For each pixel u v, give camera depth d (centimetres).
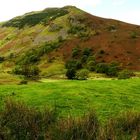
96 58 12706
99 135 1243
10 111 1401
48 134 1270
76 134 1274
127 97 2241
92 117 1395
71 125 1291
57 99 2042
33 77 10338
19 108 1421
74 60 12781
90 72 11375
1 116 1373
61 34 18162
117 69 11444
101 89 2381
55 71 12381
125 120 1458
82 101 2052
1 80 8188
